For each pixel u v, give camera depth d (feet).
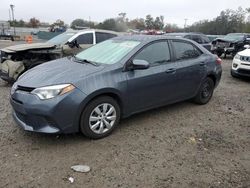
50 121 13.01
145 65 14.99
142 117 17.99
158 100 17.06
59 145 13.75
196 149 14.03
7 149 13.21
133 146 14.01
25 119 13.53
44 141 14.10
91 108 13.87
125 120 17.35
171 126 16.79
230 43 57.41
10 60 25.04
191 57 19.17
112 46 17.07
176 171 12.00
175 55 17.93
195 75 19.17
